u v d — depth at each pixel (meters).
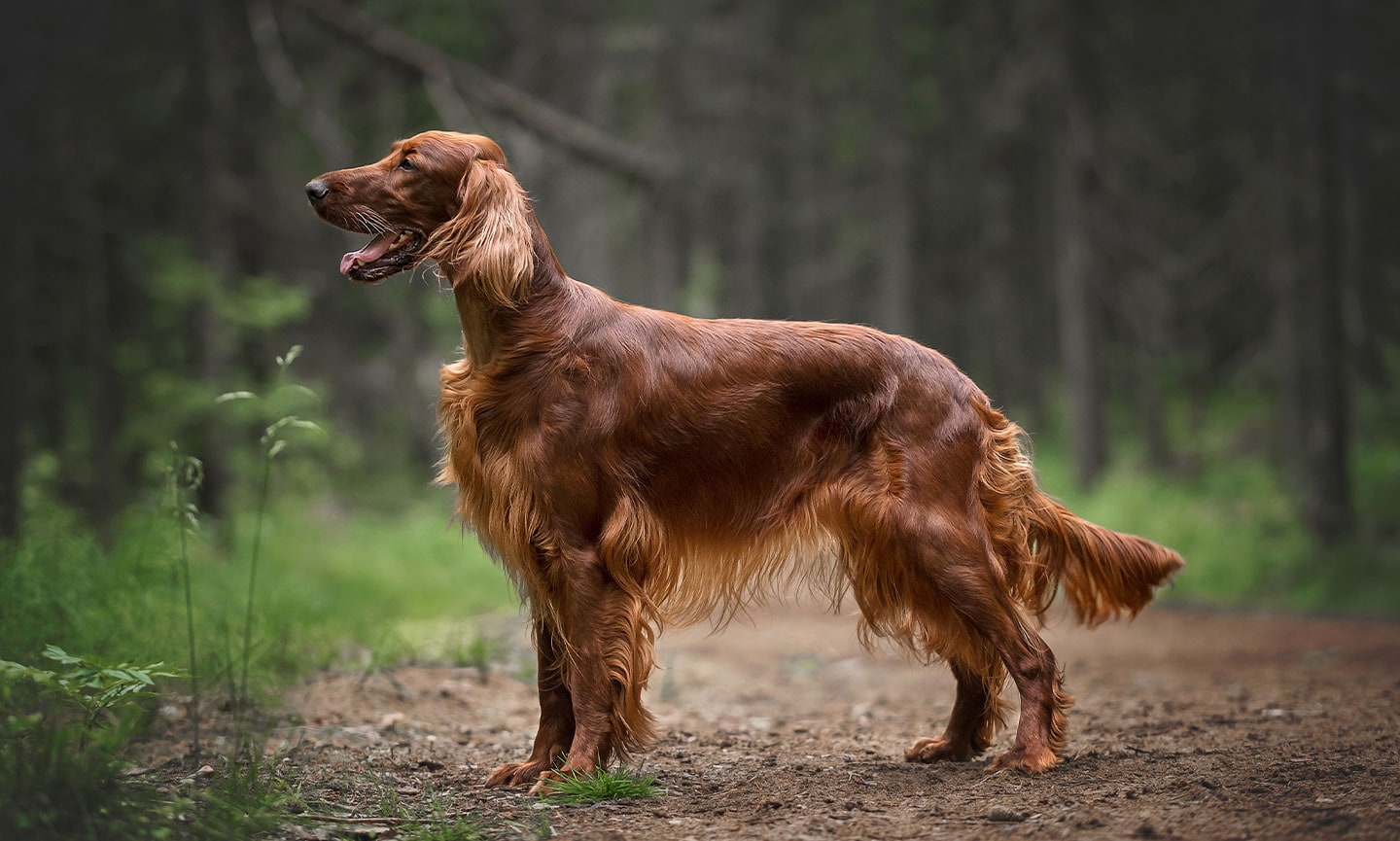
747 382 5.10
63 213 14.40
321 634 9.02
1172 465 24.31
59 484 15.36
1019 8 23.17
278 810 4.40
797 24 33.62
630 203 29.72
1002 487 5.16
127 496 16.36
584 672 4.97
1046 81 21.23
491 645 9.30
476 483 5.06
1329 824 4.02
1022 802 4.58
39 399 15.42
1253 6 22.09
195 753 5.34
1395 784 4.58
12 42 12.29
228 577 10.66
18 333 11.12
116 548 8.06
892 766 5.50
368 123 19.33
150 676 5.11
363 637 9.53
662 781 5.33
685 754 6.06
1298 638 10.94
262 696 6.57
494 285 4.87
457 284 5.00
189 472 6.08
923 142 30.20
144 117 16.22
